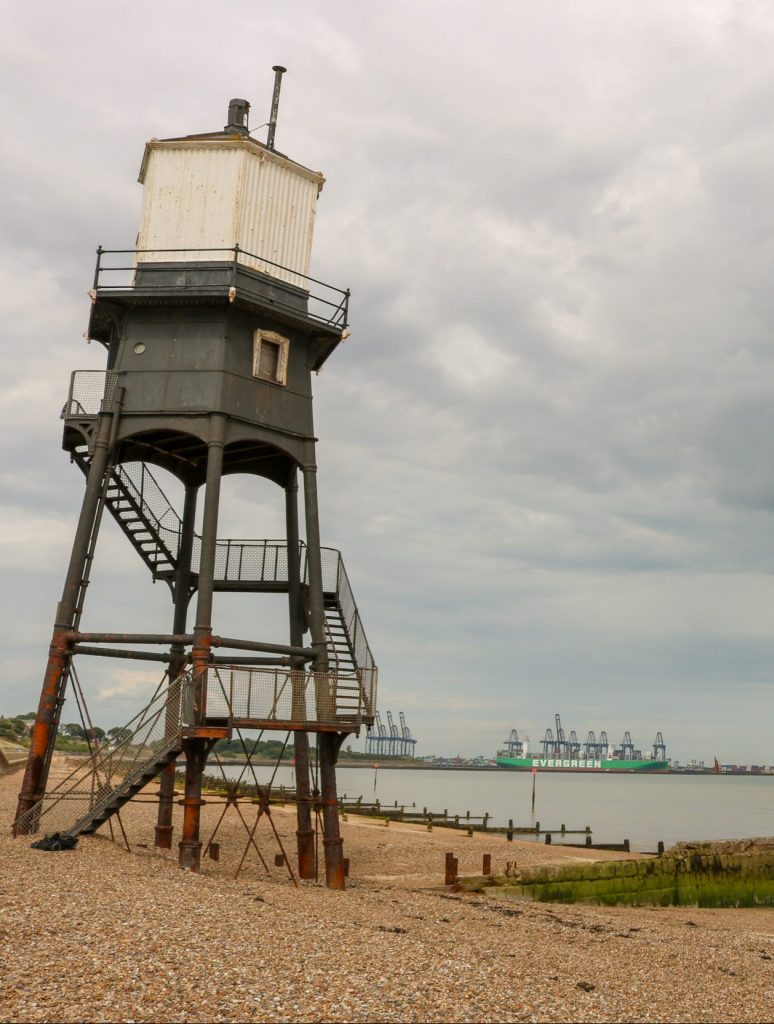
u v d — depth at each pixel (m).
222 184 28.48
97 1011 11.32
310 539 27.34
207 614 24.73
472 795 140.25
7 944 13.43
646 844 65.31
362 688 26.83
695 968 20.77
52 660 25.19
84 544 25.80
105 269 27.27
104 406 26.73
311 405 28.39
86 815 24.42
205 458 30.81
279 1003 12.28
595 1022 13.48
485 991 14.29
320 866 33.34
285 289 28.73
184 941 14.66
